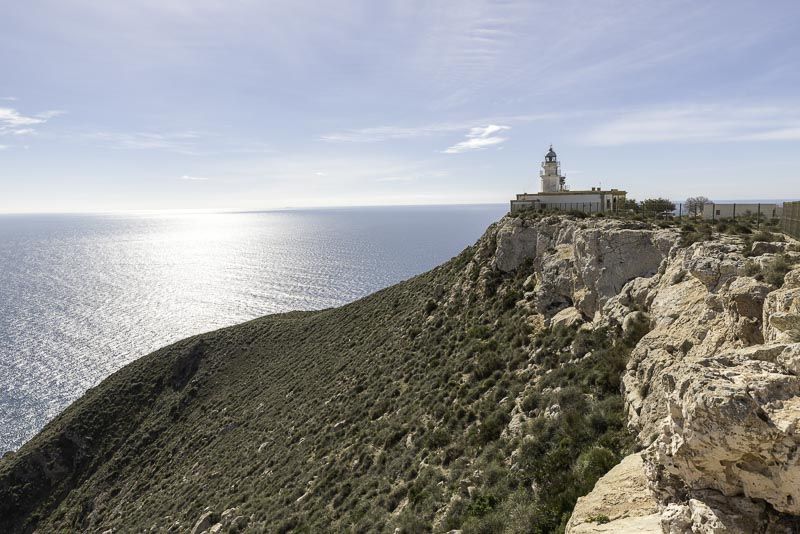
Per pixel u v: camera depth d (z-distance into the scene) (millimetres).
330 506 20953
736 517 6238
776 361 7223
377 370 34625
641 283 19734
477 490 15742
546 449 15203
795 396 6176
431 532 15117
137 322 125938
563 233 30953
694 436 6566
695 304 14078
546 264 29859
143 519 33875
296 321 66812
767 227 22547
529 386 20906
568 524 8914
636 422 12695
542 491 13188
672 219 28547
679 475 7301
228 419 44719
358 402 31094
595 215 33156
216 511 27250
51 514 46375
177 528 28891
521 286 31844
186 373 61094
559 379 19297
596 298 23047
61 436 53312
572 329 23281
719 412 6254
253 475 30281
